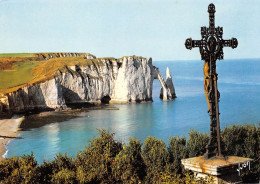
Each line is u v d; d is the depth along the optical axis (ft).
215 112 33.96
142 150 89.86
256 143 75.66
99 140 96.63
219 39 33.45
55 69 651.25
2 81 605.73
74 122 424.87
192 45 32.91
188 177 37.11
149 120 419.95
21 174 67.62
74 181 65.51
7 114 487.20
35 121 439.63
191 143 84.89
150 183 70.38
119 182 69.05
